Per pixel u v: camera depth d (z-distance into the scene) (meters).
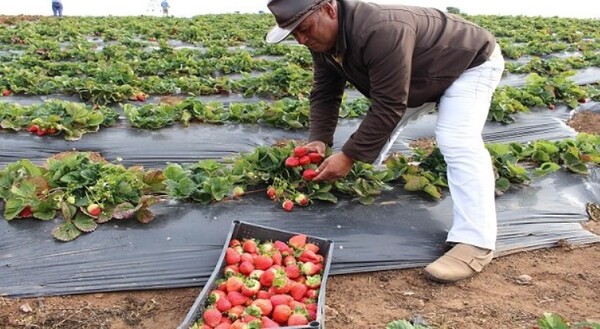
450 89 1.83
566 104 4.21
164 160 2.97
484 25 9.66
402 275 1.83
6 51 6.38
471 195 1.78
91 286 1.69
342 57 1.70
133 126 3.28
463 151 1.79
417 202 2.20
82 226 1.88
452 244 1.86
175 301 1.67
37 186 2.02
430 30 1.75
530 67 5.47
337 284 1.77
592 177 2.59
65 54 5.82
